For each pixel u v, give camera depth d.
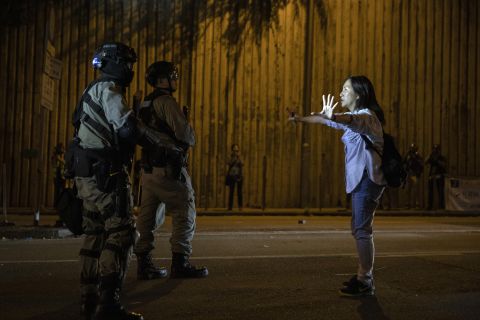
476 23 22.75
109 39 20.31
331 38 21.62
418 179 21.61
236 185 20.98
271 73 21.20
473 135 22.62
